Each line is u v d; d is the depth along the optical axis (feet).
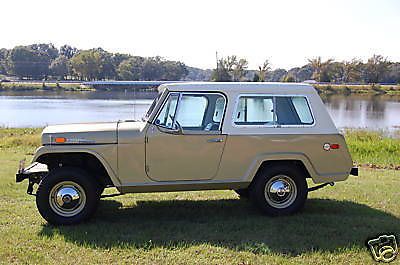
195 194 25.36
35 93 270.05
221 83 20.29
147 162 19.31
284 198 20.89
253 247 16.81
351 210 22.18
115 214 21.25
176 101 19.69
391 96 238.27
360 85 267.59
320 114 20.76
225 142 19.75
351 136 61.21
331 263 15.58
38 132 72.23
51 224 19.27
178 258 15.71
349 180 30.76
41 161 20.02
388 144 52.26
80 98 223.51
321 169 20.65
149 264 15.21
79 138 18.93
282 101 20.53
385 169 37.78
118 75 331.57
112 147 19.07
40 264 15.12
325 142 20.57
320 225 19.53
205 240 17.53
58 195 19.21
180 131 19.36
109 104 178.29
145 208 22.40
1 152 46.39
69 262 15.30
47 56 395.75
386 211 22.12
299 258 15.90
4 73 376.89
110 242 17.19
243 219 20.35
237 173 19.99
